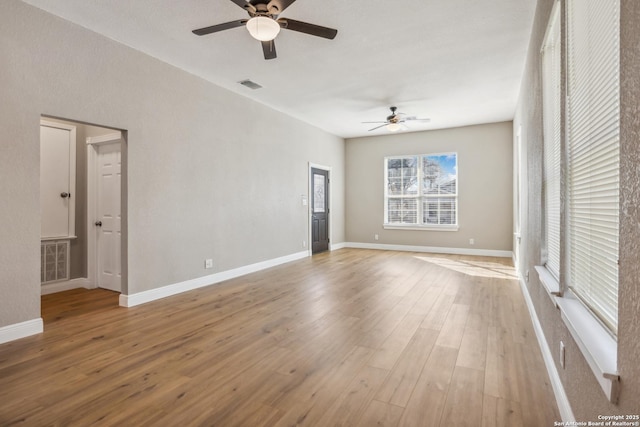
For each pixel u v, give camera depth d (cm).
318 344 270
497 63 411
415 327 305
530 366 232
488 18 313
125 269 372
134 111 374
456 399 193
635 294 91
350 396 197
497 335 286
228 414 181
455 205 752
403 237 806
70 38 318
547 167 262
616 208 123
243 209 530
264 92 516
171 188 417
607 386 107
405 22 320
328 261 650
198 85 452
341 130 777
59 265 439
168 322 321
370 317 332
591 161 151
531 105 334
